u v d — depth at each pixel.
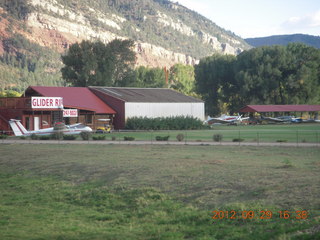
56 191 22.81
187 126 72.69
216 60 127.56
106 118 69.50
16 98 61.22
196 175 21.69
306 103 118.56
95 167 26.98
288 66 114.56
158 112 73.44
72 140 49.41
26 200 21.28
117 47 108.38
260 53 115.81
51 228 15.67
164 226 15.26
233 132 61.41
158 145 40.34
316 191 16.19
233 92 129.12
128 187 21.25
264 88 112.25
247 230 13.58
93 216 17.67
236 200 16.83
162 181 21.36
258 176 20.09
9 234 14.69
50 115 64.19
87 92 73.88
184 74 152.62
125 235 14.46
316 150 33.22
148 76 139.75
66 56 104.56
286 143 40.41
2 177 28.19
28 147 41.03
